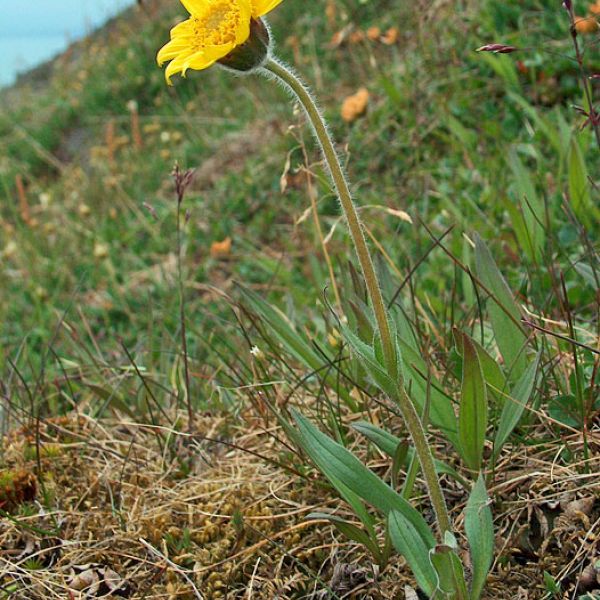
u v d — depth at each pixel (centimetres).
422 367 40
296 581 38
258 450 47
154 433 51
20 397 61
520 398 37
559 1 91
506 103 89
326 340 56
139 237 115
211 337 69
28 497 46
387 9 128
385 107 101
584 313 55
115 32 243
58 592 39
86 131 183
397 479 39
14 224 144
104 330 90
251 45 29
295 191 104
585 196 62
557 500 37
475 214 74
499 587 35
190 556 40
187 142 141
